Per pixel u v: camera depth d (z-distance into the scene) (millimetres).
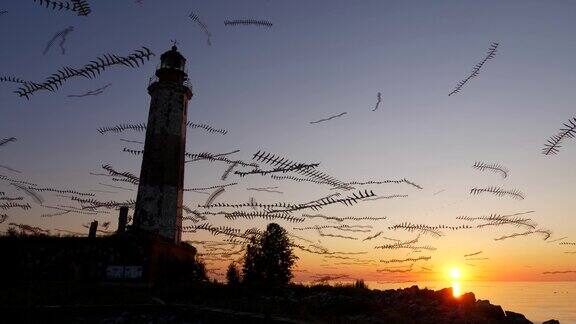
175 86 37719
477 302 26625
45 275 27109
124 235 28969
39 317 17750
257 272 32844
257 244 33875
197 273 32125
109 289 25125
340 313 21141
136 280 27516
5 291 22703
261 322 16688
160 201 33656
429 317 21797
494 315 24359
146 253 28359
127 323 18172
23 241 27781
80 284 26500
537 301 176125
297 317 18125
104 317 18875
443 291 27578
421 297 26641
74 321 18016
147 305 20141
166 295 24281
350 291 28750
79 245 28219
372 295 28219
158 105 37000
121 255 28156
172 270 29766
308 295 26453
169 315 19719
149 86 38469
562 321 80938
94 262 27828
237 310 19438
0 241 27406
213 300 23078
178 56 39344
